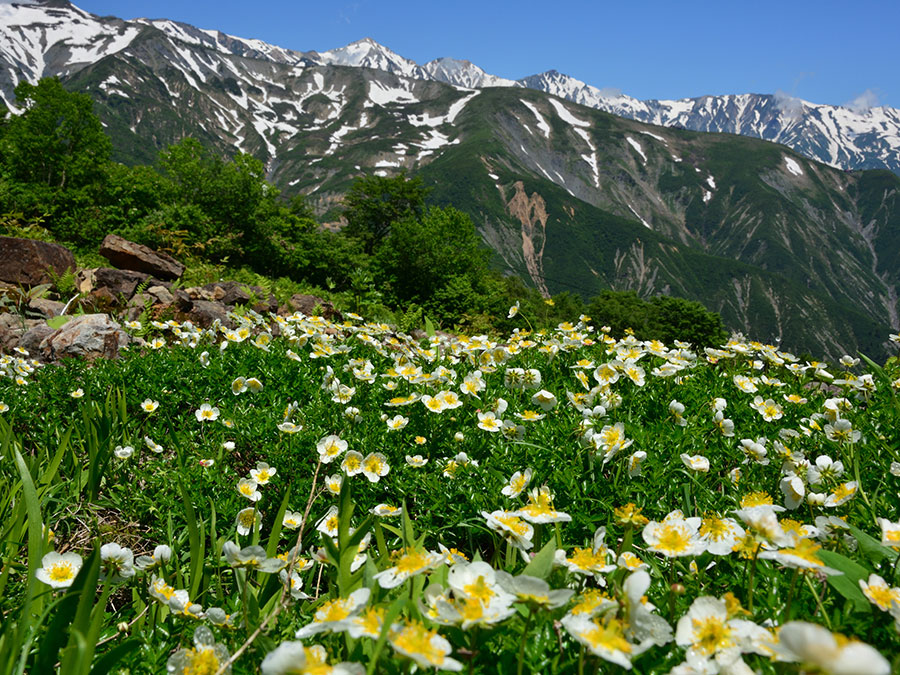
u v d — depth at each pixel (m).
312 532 2.83
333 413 3.99
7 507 2.91
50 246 10.87
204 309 9.32
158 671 1.78
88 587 1.48
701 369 4.61
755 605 1.90
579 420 3.46
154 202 31.50
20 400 4.47
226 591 2.53
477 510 2.81
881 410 3.58
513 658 1.54
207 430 4.20
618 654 1.21
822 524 1.95
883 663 0.80
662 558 2.26
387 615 1.23
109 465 3.67
